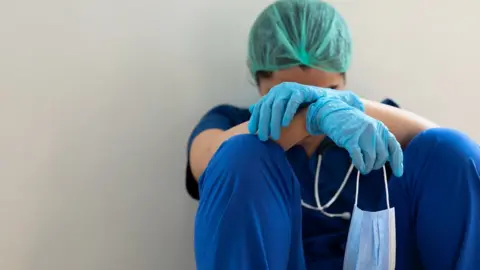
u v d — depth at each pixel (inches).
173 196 45.1
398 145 27.5
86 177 42.5
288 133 29.5
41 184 41.5
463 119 50.0
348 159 34.6
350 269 30.3
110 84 42.2
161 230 45.1
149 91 43.2
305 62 34.3
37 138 41.0
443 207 29.6
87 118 41.9
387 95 48.2
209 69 44.6
